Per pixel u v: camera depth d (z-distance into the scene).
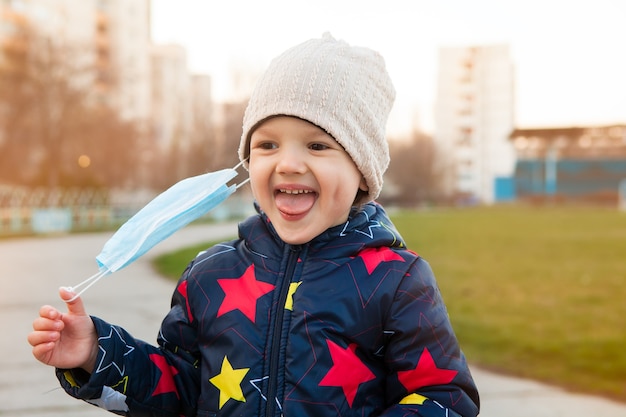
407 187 53.84
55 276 8.29
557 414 3.20
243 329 1.41
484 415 3.19
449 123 71.19
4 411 3.16
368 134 1.45
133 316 5.39
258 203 1.55
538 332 4.93
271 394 1.35
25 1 40.25
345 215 1.46
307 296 1.39
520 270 8.93
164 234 1.38
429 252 11.52
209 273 1.52
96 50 45.34
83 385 1.38
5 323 5.21
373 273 1.41
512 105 70.00
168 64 51.59
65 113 31.70
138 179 36.81
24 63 31.31
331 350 1.35
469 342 4.62
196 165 37.84
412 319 1.37
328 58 1.42
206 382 1.43
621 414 3.20
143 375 1.45
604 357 4.22
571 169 60.81
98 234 18.25
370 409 1.37
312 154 1.40
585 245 13.16
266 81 1.43
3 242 14.67
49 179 30.91
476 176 70.25
